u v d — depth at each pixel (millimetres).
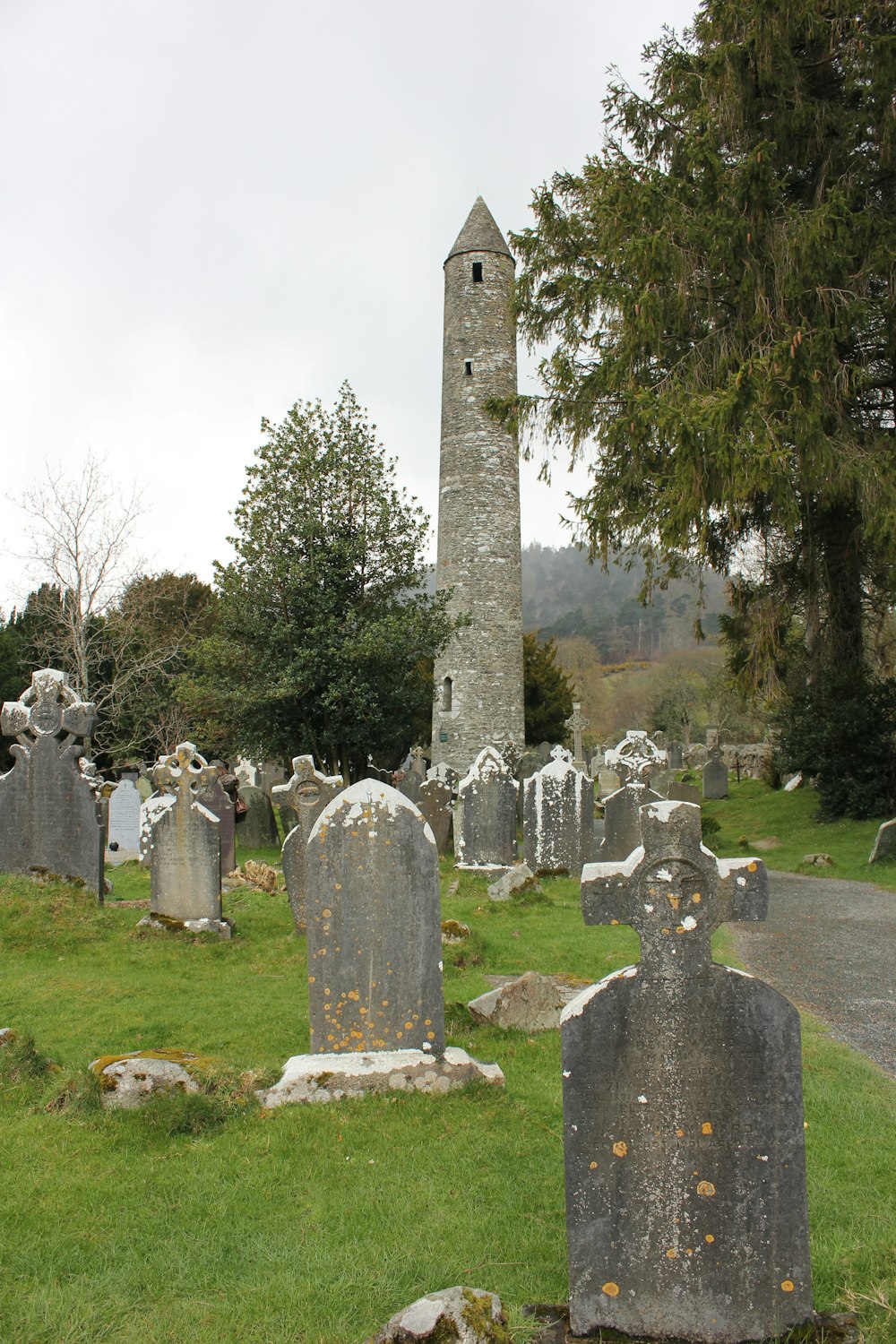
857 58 15016
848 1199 4289
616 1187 3381
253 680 19500
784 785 27875
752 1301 3314
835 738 19406
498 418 18359
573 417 17125
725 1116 3373
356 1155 4695
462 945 8906
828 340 14109
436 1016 5578
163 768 9898
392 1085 5387
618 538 17406
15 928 9180
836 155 15898
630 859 3520
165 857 9758
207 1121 4973
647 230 15492
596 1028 3428
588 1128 3412
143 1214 4109
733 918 3430
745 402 13922
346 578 20062
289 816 11141
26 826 10867
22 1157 4594
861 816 19344
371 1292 3541
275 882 12867
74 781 10852
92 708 10984
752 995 3395
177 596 37719
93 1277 3645
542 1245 3873
